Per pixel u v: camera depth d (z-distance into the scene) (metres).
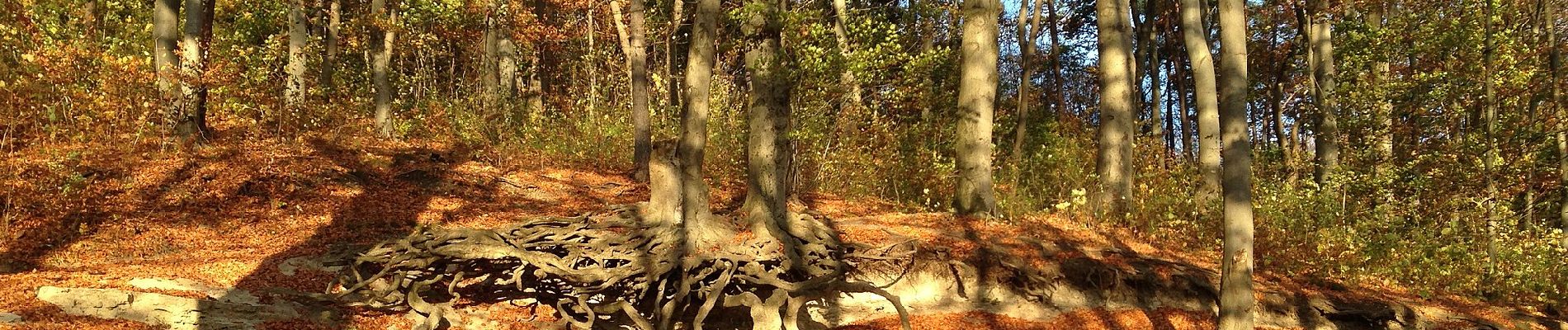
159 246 9.24
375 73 16.48
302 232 10.20
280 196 11.31
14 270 7.89
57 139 11.78
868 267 10.15
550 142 16.75
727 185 15.22
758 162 10.09
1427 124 15.65
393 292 8.15
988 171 12.97
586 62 20.98
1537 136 14.71
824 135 14.73
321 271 8.78
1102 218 13.59
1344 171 14.84
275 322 7.29
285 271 8.66
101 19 15.12
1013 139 21.28
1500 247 12.90
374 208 11.37
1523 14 16.16
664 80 18.02
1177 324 10.30
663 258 8.55
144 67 11.85
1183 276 10.95
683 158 9.25
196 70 12.37
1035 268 10.72
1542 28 16.42
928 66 14.42
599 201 13.09
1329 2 17.19
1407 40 15.62
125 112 11.84
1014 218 12.91
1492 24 14.59
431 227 9.51
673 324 8.69
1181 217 13.38
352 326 7.56
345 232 10.35
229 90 13.28
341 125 15.14
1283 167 17.98
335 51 18.53
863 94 15.91
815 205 13.88
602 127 16.69
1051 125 20.16
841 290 8.99
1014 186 14.58
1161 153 17.22
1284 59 25.11
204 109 13.05
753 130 10.25
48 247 8.69
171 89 12.29
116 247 9.01
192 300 7.05
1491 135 14.30
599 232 9.36
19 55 11.90
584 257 8.58
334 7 17.81
